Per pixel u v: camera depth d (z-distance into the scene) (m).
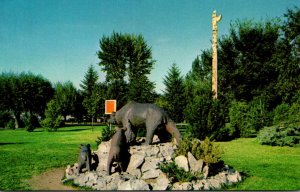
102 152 12.12
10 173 12.60
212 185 10.09
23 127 51.19
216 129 23.02
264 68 38.84
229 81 41.75
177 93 35.03
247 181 11.31
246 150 19.17
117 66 49.25
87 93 51.06
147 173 10.58
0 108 49.72
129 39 49.59
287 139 20.97
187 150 11.12
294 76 34.78
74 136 29.52
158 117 12.38
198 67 53.34
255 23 40.56
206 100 23.16
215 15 26.36
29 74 51.53
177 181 10.03
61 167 13.90
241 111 26.39
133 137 12.62
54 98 53.97
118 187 9.78
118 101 43.19
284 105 26.91
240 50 41.16
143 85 32.12
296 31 36.84
